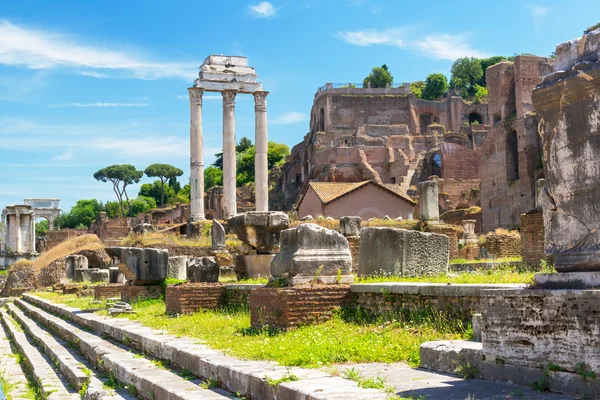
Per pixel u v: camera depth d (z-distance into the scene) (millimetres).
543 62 99375
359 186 59156
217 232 37094
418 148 119562
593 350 5457
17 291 47812
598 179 5930
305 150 125000
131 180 169250
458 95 138625
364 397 5582
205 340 10969
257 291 11852
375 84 155000
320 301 11156
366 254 13578
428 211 33219
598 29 6211
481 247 35406
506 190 84938
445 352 7164
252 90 61688
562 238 6246
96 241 52562
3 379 14344
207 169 161750
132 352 12148
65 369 13188
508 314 6273
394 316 10047
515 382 6156
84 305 23609
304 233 11742
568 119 6242
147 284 21156
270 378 6852
